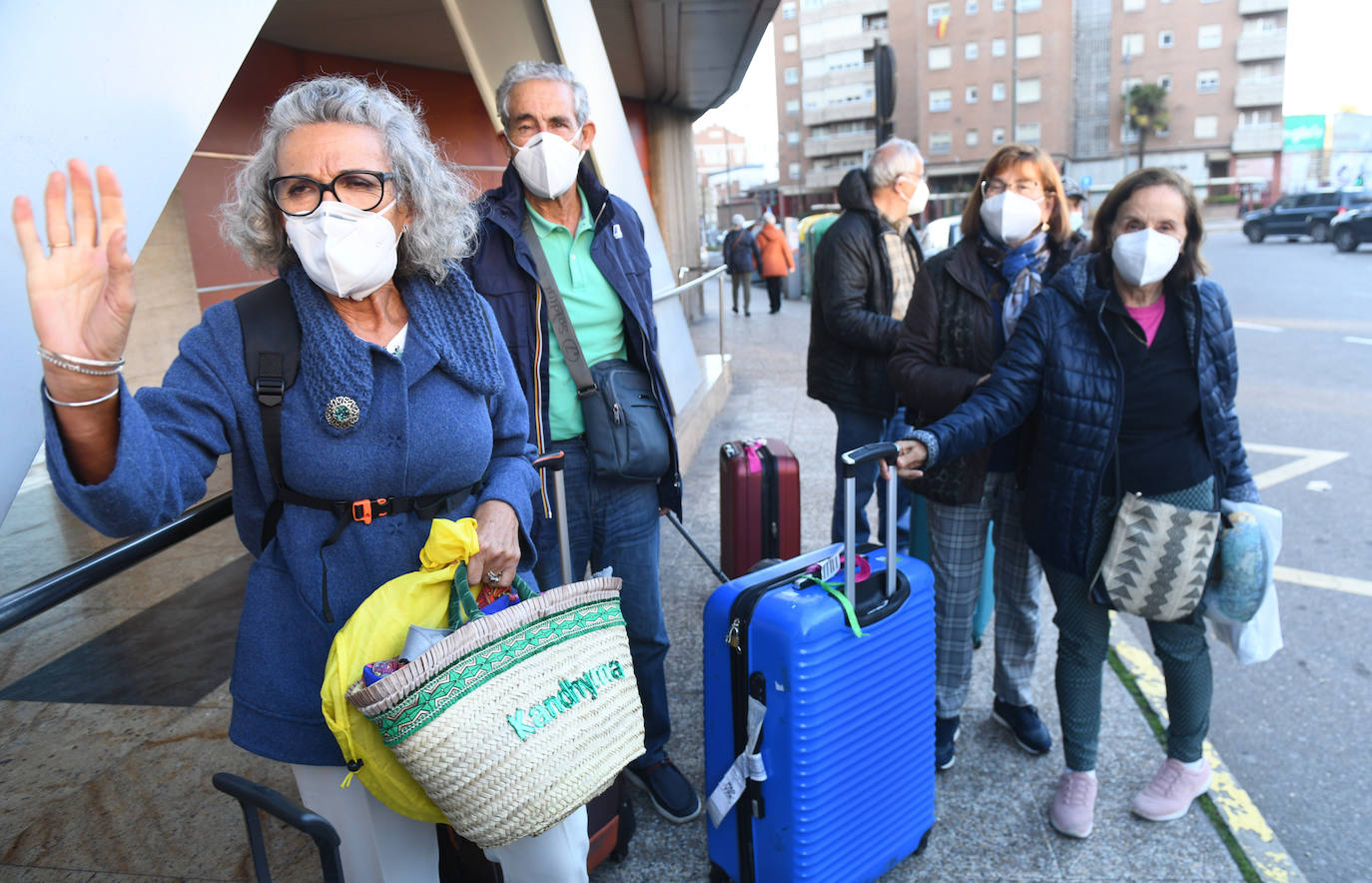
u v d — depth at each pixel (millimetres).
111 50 1527
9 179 1356
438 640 1229
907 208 3439
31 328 1389
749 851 1912
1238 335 10945
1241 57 66438
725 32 9547
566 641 1308
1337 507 5004
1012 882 2119
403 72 8180
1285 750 2807
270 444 1305
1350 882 2221
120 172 1533
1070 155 70188
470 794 1199
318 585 1356
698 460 5770
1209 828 2312
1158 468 2139
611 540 2316
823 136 77312
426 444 1382
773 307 15336
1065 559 2217
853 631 1787
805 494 4945
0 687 3008
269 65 6727
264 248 1353
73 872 2109
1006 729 2771
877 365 3414
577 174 2219
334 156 1271
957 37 66938
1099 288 2139
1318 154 68812
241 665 1382
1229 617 2197
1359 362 9039
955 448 2123
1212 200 63344
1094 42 67688
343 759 1393
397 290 1449
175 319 5848
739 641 1804
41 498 5094
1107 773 2553
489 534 1394
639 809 2402
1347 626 3635
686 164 15742
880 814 1969
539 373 2146
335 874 1021
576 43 4359
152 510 1111
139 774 2486
